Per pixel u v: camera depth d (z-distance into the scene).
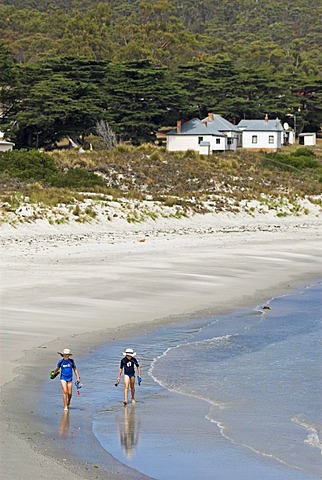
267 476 22.36
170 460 23.30
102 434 25.34
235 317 47.50
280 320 46.97
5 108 180.12
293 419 27.84
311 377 33.88
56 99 168.25
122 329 42.25
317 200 129.00
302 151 164.12
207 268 66.69
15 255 69.75
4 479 20.05
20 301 48.16
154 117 182.62
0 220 89.00
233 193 124.06
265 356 37.72
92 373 33.31
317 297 55.31
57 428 25.52
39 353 35.59
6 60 176.88
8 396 28.80
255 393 31.23
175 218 107.19
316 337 42.38
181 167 131.62
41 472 20.84
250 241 91.25
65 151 130.75
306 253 80.94
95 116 169.62
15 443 23.30
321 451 24.55
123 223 100.00
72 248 76.75
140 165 128.88
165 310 48.19
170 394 30.84
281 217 119.50
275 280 62.22
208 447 24.61
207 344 40.03
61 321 43.03
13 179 108.25
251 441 25.34
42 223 91.56
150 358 36.59
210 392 31.28
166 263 68.38
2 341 37.50
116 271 62.22
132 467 22.47
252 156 149.88
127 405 29.06
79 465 21.89
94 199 104.94
